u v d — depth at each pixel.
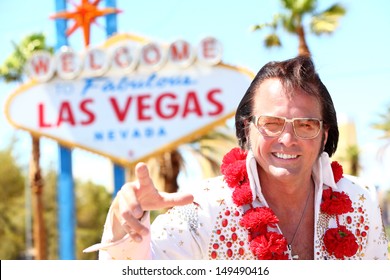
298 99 2.81
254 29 19.00
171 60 15.09
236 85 14.68
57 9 15.88
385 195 25.91
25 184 37.00
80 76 15.57
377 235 3.13
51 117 15.58
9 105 15.57
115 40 15.48
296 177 2.82
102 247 2.40
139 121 15.27
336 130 3.00
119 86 15.42
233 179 2.93
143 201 2.30
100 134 15.41
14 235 36.69
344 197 3.02
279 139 2.81
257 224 2.84
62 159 15.73
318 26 18.78
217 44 14.79
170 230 2.86
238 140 3.05
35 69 15.71
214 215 2.89
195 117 14.95
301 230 3.00
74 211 15.66
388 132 26.27
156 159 20.81
